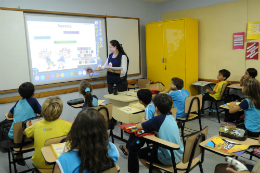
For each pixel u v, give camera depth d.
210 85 5.04
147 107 2.25
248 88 2.35
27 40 3.74
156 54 5.30
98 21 4.64
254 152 2.01
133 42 5.30
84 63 4.51
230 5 4.47
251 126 2.38
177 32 4.86
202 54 5.08
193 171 2.52
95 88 4.74
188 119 3.28
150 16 5.71
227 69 4.68
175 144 1.71
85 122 1.04
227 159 1.41
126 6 5.15
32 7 3.73
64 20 4.14
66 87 4.31
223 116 4.59
